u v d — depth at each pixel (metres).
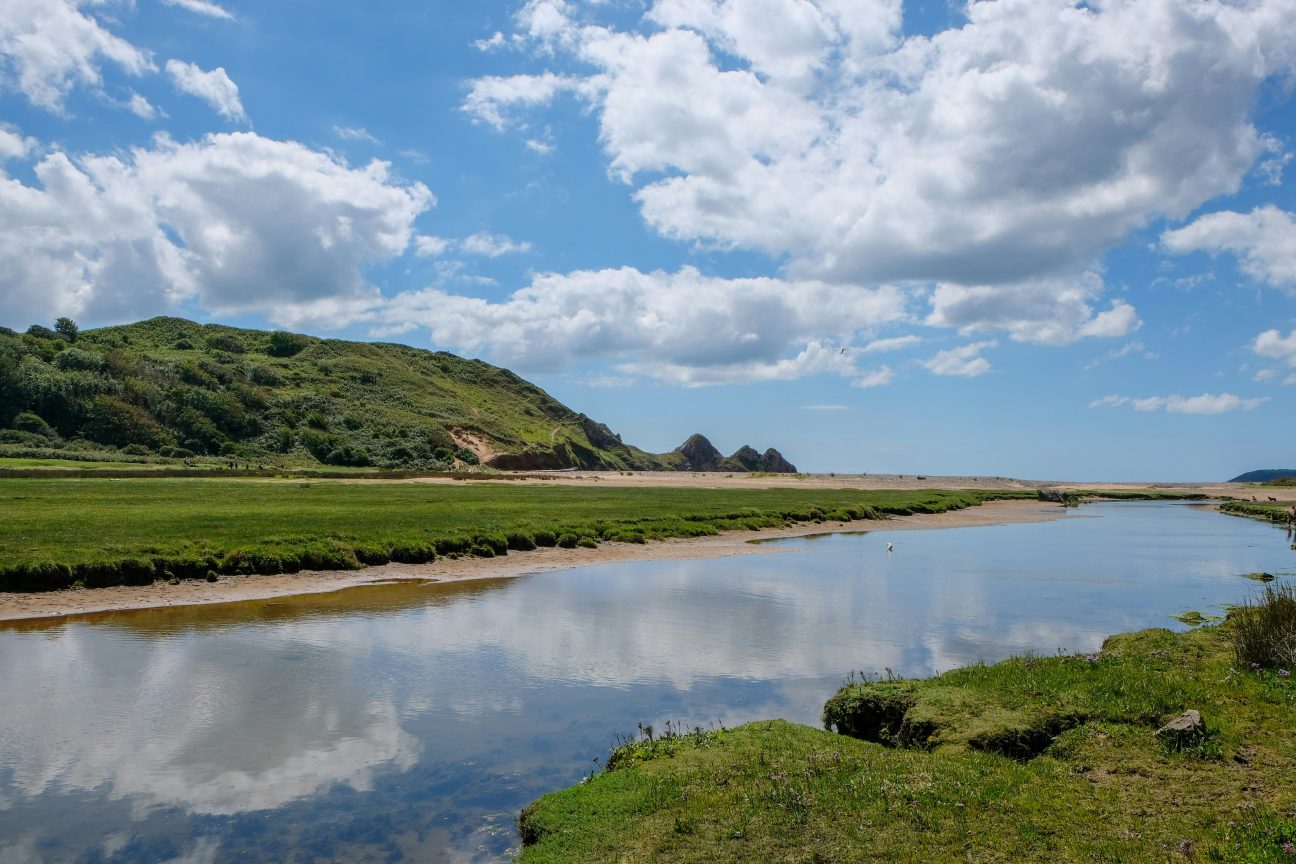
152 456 102.38
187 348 167.62
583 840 9.34
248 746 13.57
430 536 36.22
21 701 15.59
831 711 14.25
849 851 8.44
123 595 25.44
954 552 42.50
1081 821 8.96
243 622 22.67
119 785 12.03
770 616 24.41
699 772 10.84
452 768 12.75
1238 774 10.12
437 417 160.38
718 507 60.19
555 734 14.26
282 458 114.38
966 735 11.80
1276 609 15.60
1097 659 15.53
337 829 10.69
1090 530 59.28
